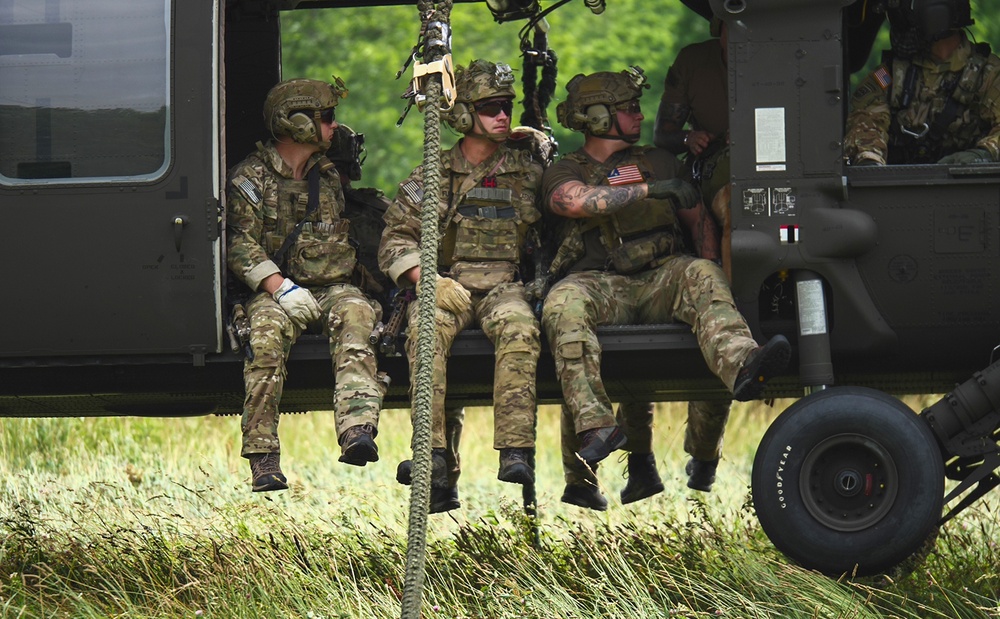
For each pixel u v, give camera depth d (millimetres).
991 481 19969
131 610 18938
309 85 20516
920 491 18547
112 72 19641
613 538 22234
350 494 27078
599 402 19297
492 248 20516
